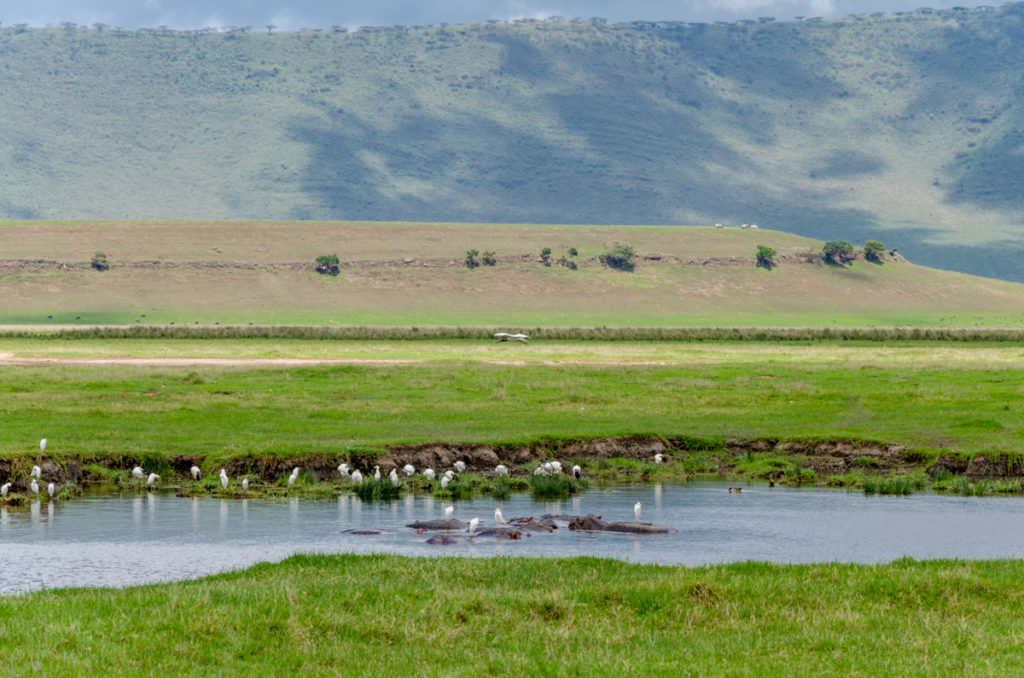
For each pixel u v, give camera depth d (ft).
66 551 144.56
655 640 89.92
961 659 83.20
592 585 108.27
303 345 617.62
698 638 90.53
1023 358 501.15
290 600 98.84
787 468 226.79
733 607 100.73
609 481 219.00
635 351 569.23
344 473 209.36
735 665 81.66
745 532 160.45
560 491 203.00
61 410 263.08
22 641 85.10
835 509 183.32
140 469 205.36
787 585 107.55
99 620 91.66
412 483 209.56
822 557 140.46
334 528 163.12
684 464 235.20
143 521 168.25
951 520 171.94
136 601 98.37
